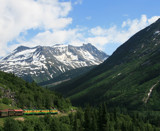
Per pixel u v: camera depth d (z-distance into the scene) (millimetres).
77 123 138000
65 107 197250
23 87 178250
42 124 113500
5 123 95000
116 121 171750
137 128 174125
